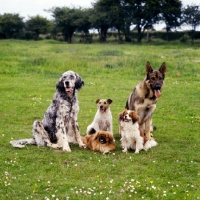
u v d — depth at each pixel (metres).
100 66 25.94
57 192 6.50
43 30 96.12
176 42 76.75
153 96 10.09
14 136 10.36
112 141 9.09
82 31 96.38
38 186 6.73
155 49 51.94
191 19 76.88
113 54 36.94
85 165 7.91
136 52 43.31
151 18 80.12
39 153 8.72
